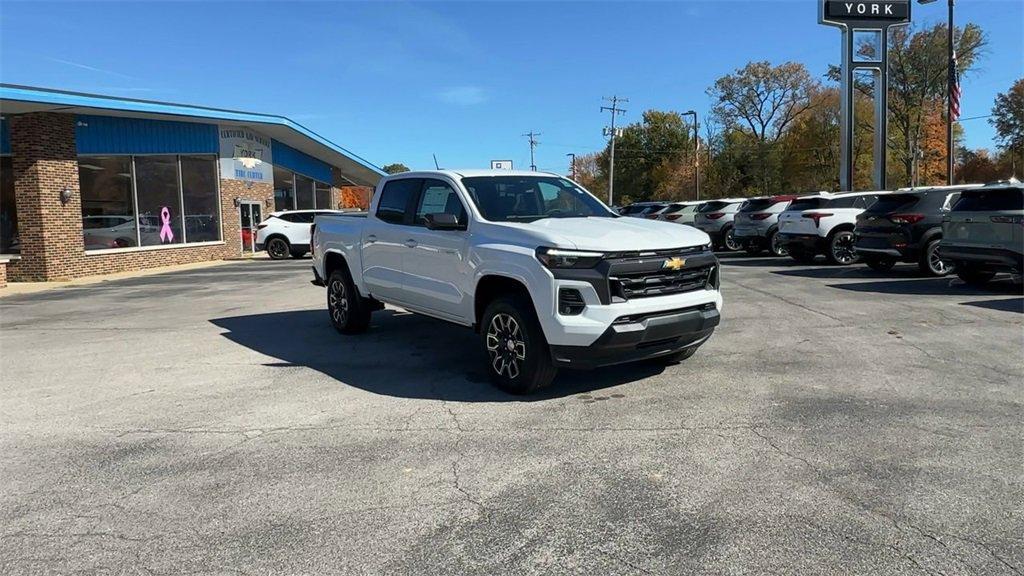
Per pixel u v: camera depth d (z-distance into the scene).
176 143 21.50
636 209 25.89
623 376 6.23
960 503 3.58
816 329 8.20
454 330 8.74
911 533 3.29
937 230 12.66
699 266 5.65
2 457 4.54
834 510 3.54
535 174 7.11
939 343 7.33
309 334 8.70
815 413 5.07
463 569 3.08
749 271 15.00
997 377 5.97
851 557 3.10
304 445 4.64
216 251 23.31
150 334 9.05
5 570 3.13
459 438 4.71
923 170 52.59
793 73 64.31
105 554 3.26
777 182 61.06
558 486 3.90
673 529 3.39
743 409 5.21
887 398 5.42
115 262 19.38
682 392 5.68
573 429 4.84
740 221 19.05
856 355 6.87
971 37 49.19
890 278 13.00
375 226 7.65
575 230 5.57
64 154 17.77
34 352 8.07
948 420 4.87
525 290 5.54
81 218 18.41
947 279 12.65
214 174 23.47
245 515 3.62
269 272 18.28
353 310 8.35
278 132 25.69
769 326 8.41
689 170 73.69
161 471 4.23
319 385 6.20
